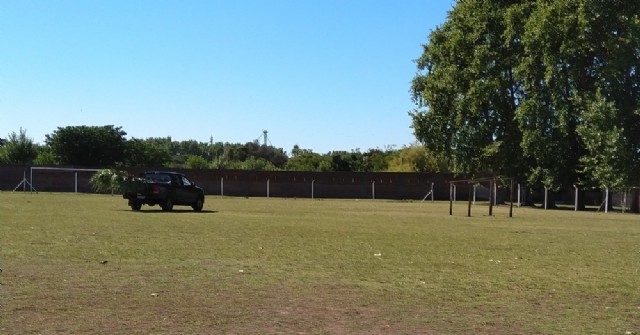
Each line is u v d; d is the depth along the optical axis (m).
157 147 90.38
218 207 40.41
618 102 45.75
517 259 16.14
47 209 32.56
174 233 20.97
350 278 12.55
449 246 18.89
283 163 111.00
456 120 53.19
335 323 8.80
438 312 9.65
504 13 50.72
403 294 11.00
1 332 7.93
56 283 11.26
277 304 9.95
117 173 34.31
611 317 9.52
